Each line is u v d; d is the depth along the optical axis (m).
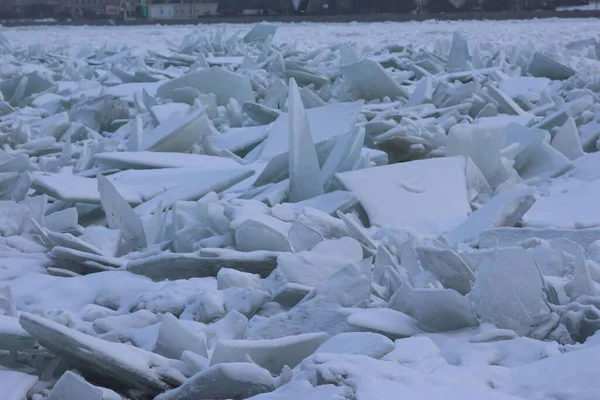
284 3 83.00
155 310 6.52
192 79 18.47
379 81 18.36
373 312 5.82
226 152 13.30
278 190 9.84
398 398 4.22
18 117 17.45
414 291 5.71
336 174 9.74
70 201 10.02
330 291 6.14
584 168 11.32
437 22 60.50
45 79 22.41
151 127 16.02
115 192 8.93
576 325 5.59
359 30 50.22
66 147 13.70
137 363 4.97
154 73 24.84
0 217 9.20
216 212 8.60
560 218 9.17
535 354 5.19
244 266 7.38
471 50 31.00
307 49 33.59
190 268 7.48
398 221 8.98
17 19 88.31
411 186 9.49
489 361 5.15
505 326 5.59
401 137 11.49
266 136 13.95
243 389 4.68
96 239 8.64
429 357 5.07
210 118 17.05
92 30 57.91
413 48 32.94
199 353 5.42
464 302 5.57
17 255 8.35
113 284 7.21
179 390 4.75
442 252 6.12
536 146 11.66
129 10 88.44
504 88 19.89
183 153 13.23
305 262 6.81
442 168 9.88
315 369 4.54
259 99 19.89
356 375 4.45
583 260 5.98
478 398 4.26
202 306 6.31
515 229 7.87
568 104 14.34
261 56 26.98
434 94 17.44
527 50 26.92
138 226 8.93
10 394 4.74
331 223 8.00
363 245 7.69
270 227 7.69
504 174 10.42
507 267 5.63
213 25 62.16
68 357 5.01
